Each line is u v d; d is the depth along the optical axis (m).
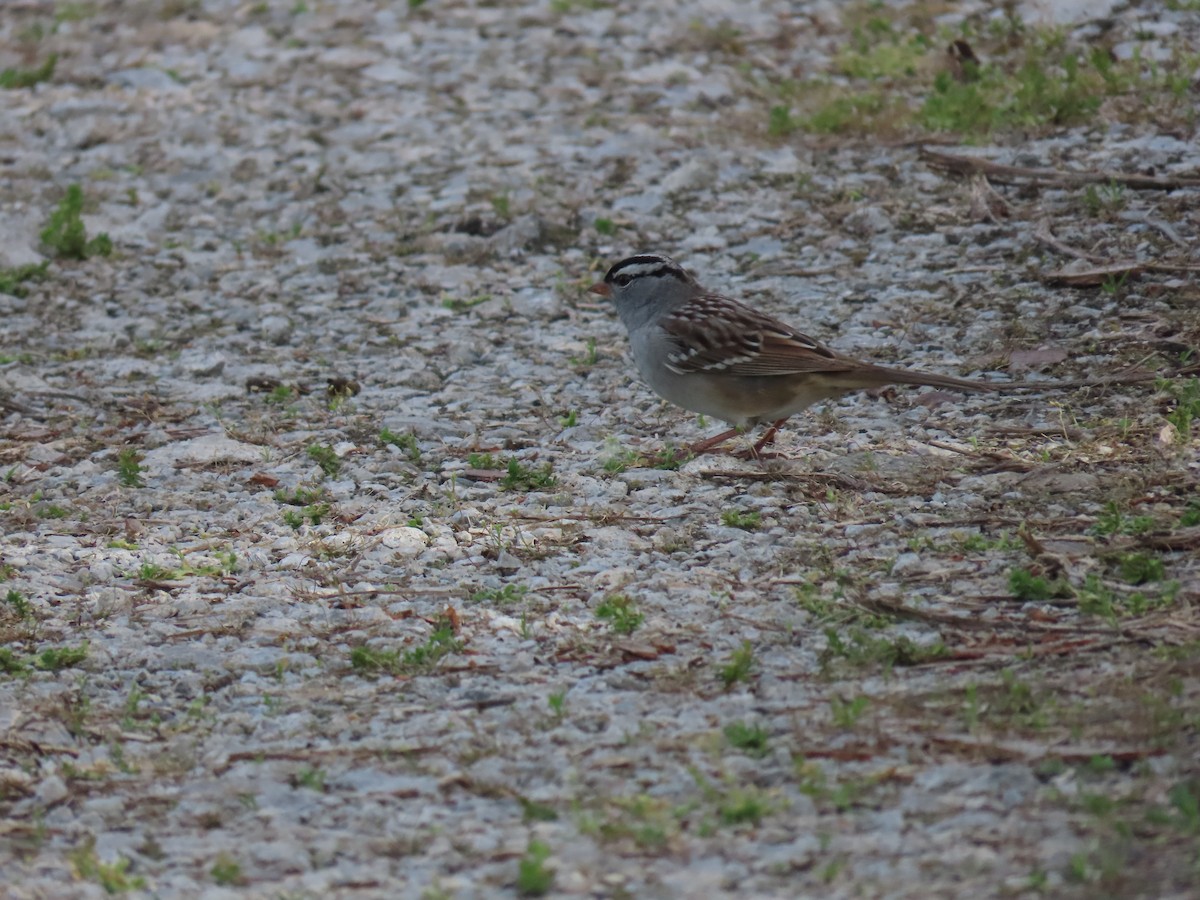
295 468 12.41
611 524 11.01
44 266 16.66
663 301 11.93
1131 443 11.47
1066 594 9.32
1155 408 12.01
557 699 8.55
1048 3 20.94
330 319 15.45
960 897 6.62
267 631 9.78
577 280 15.93
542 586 10.16
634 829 7.33
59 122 20.48
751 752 7.96
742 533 10.64
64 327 15.60
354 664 9.27
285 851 7.43
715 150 18.36
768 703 8.47
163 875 7.34
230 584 10.47
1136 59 18.78
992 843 7.01
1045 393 12.58
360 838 7.53
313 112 20.34
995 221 15.87
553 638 9.45
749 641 9.11
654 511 11.17
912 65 19.92
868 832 7.21
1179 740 7.67
